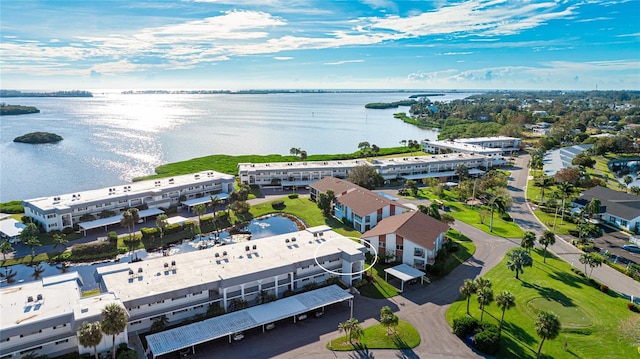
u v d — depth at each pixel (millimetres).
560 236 121125
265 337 71062
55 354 63562
